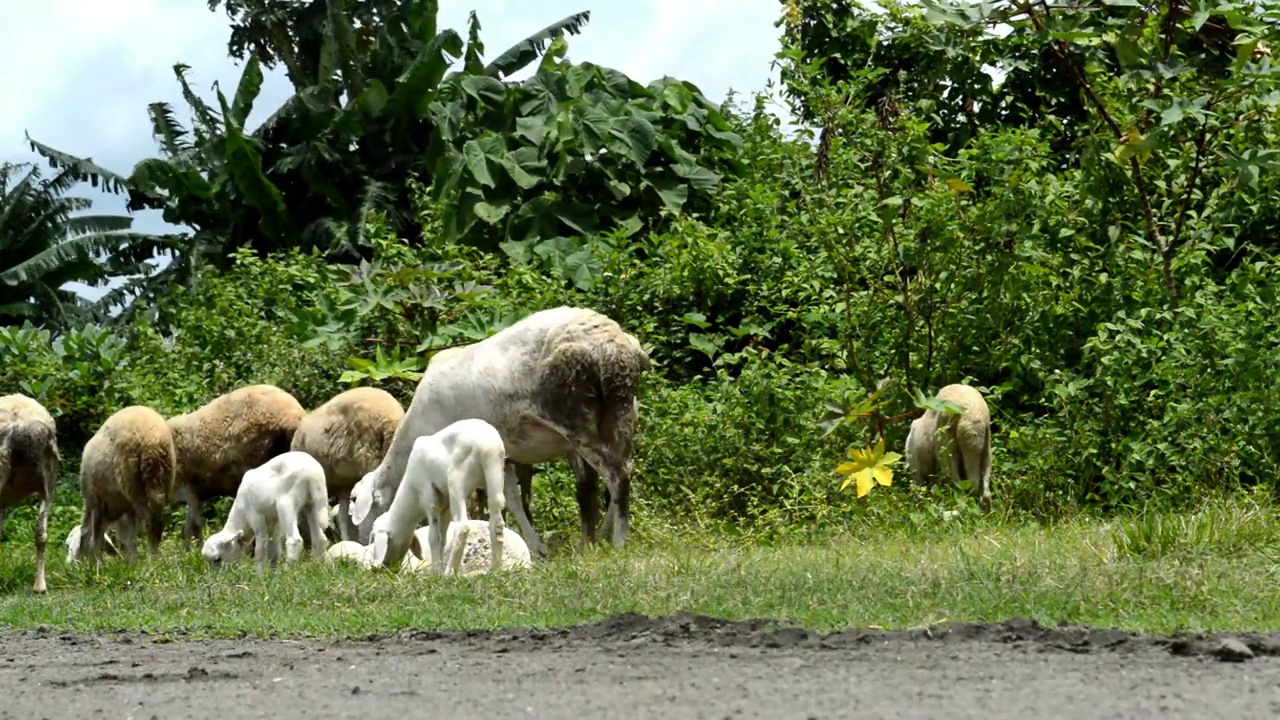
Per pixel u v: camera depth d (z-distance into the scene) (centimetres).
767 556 984
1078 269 1381
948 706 477
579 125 2025
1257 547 834
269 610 863
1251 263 1488
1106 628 638
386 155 2495
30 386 1762
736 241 1752
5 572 1245
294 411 1418
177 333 2034
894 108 1416
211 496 1465
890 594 759
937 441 1243
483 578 899
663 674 566
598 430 1151
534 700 516
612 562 949
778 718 463
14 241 2944
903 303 1378
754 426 1373
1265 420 1188
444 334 1469
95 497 1367
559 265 1872
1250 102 1283
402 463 1184
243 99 2527
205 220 2558
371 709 511
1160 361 1272
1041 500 1252
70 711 538
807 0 1920
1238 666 551
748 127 2211
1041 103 1805
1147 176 1398
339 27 2642
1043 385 1388
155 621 864
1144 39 1284
